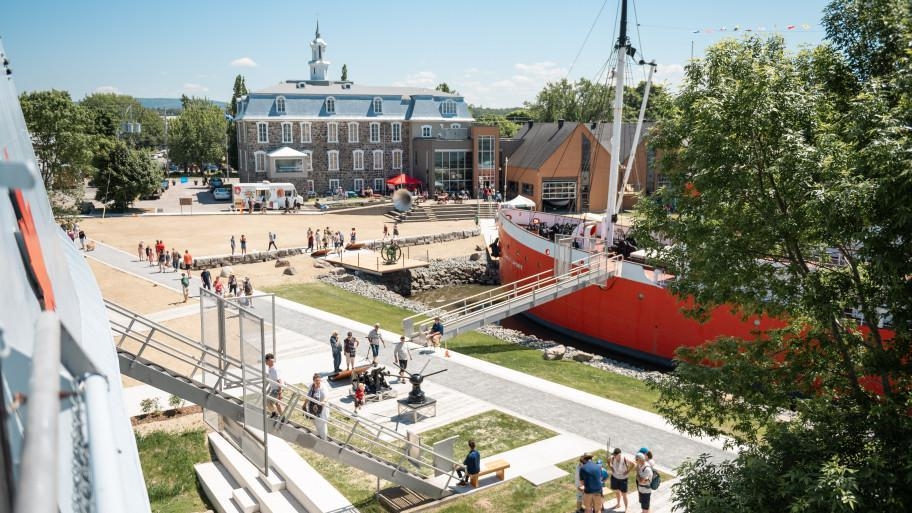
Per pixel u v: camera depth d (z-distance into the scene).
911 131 11.41
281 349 30.53
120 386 5.64
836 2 14.53
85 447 2.50
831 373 14.36
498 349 33.00
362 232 67.12
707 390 14.98
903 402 12.60
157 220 68.88
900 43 13.38
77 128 65.88
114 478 2.37
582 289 37.19
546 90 138.88
